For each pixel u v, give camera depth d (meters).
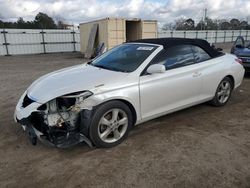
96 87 3.48
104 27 18.72
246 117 4.93
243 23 56.78
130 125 3.87
